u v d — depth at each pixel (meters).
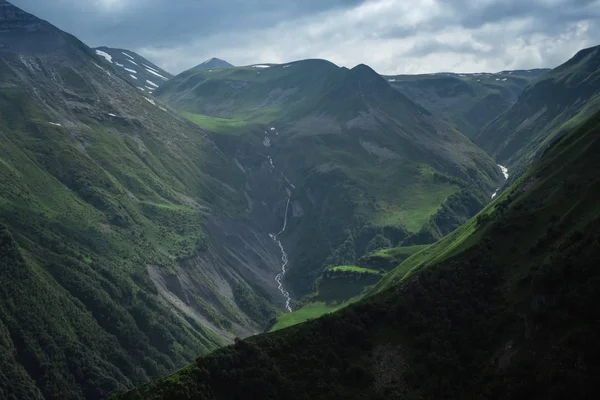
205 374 87.88
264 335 97.38
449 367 91.25
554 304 85.69
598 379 75.38
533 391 80.25
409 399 88.06
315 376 91.56
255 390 88.06
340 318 100.31
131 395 84.38
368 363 94.31
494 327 93.50
